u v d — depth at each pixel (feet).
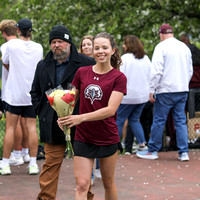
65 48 25.32
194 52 51.62
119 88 21.77
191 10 82.33
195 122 52.54
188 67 45.21
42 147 47.55
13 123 38.14
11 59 37.01
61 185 34.32
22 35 37.50
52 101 22.00
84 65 25.86
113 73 22.15
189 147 53.06
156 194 31.60
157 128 45.47
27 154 44.19
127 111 46.16
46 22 84.53
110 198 23.68
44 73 26.16
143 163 43.68
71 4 83.82
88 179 22.30
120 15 81.25
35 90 26.94
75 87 22.99
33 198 30.58
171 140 51.96
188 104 52.21
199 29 88.02
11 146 38.17
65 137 23.06
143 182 35.45
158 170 40.24
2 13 137.69
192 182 35.50
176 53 44.29
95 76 22.33
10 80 37.27
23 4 85.25
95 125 22.16
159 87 44.91
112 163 22.85
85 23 82.74
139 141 48.85
